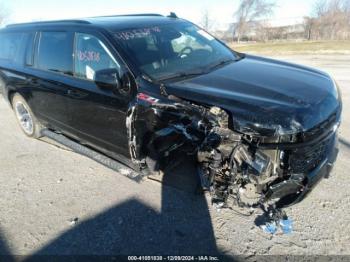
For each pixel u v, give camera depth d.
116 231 3.04
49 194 3.70
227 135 2.68
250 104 2.63
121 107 3.37
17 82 4.97
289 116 2.51
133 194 3.56
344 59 13.70
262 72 3.33
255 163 2.66
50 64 4.34
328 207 3.11
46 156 4.68
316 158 2.79
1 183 4.00
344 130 4.82
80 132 4.22
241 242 2.80
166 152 3.20
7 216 3.36
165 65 3.43
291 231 2.86
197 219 3.10
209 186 3.05
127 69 3.29
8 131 5.86
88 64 3.75
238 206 3.09
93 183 3.86
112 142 3.75
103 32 3.60
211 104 2.74
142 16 4.47
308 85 3.00
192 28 4.34
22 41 4.94
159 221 3.12
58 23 4.37
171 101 2.94
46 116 4.77
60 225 3.17
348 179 3.52
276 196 2.80
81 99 3.84
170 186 3.62
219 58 3.87
